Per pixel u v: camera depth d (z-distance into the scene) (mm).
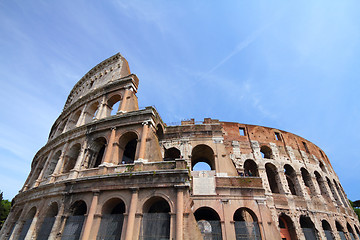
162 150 37375
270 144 46250
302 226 41125
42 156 44781
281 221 39406
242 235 28344
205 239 28094
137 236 22906
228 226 28594
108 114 39875
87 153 33531
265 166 45656
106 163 29828
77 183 29547
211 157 39438
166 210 30734
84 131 36531
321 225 38625
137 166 27484
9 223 38469
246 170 45594
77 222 26844
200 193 31672
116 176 26828
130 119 32906
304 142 53000
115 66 47562
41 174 38000
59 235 26656
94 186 27891
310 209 39625
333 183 52156
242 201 30859
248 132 46719
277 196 38844
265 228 28609
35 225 30344
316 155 53250
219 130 38312
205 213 35500
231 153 42719
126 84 39625
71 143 37500
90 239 24328
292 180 45000
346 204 52031
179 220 22594
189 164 35125
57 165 35500
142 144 29438
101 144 36188
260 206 30438
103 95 41156
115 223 25000
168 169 26578
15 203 41469
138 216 24047
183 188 24828
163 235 22734
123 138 33375
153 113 32562
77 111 45562
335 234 39469
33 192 36031
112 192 26891
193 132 38625
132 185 26078
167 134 38906
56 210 32219
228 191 31656
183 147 37062
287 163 44906
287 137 50062
